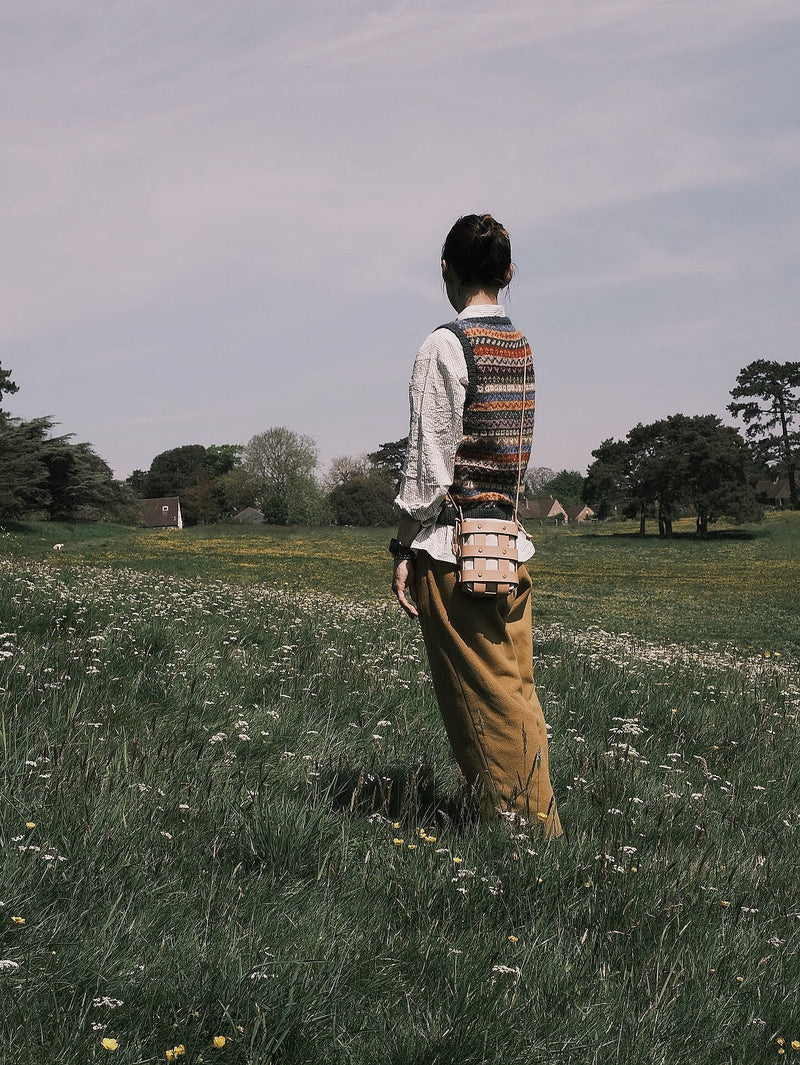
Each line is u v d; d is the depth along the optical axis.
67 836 2.44
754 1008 2.25
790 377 118.50
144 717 3.79
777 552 69.38
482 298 3.14
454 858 2.63
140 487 149.75
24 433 64.62
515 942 2.34
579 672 6.29
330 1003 1.98
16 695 3.61
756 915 2.71
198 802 2.85
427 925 2.37
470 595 2.94
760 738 5.13
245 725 3.69
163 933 2.14
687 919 2.57
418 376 2.99
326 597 16.48
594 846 2.89
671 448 81.69
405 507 2.97
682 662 9.00
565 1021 2.06
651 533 88.31
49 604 6.08
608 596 35.72
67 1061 1.68
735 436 82.81
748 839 3.42
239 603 9.58
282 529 67.25
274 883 2.50
